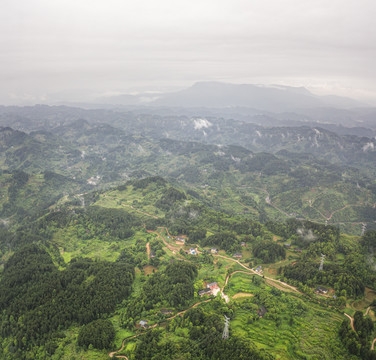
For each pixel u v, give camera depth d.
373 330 144.50
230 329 142.75
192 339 140.50
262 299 171.75
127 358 135.25
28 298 175.00
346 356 130.00
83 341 145.38
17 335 152.75
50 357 140.38
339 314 162.12
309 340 139.62
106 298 175.88
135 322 159.12
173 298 171.50
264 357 121.38
